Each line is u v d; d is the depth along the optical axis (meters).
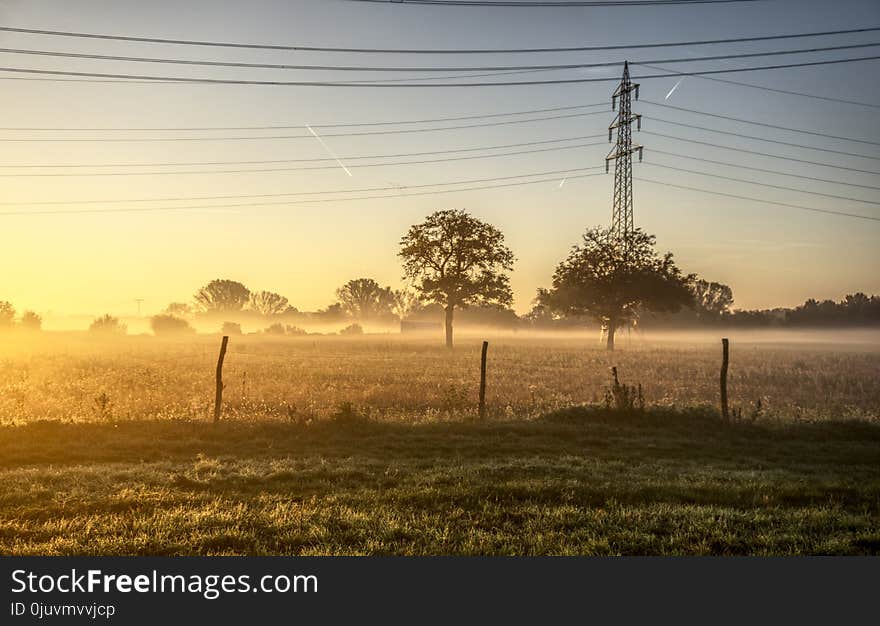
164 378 31.22
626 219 71.69
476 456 15.45
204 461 14.18
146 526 9.68
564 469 13.83
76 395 24.59
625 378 36.09
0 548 8.88
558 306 84.38
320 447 16.19
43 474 12.70
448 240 84.19
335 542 9.11
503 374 37.66
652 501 11.52
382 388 28.64
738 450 16.72
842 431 18.83
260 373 35.81
